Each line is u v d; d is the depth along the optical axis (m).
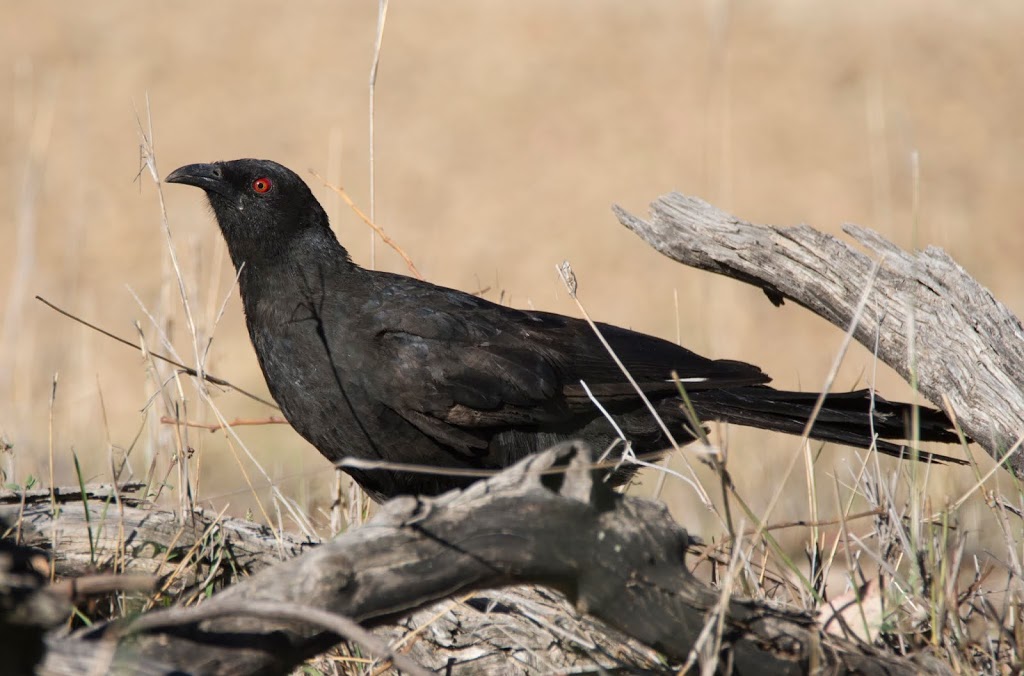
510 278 27.58
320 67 39.41
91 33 39.81
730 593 5.94
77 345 18.14
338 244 10.38
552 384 9.80
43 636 4.91
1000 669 6.75
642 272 27.92
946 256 8.30
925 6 44.84
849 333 6.55
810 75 39.59
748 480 13.87
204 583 7.01
